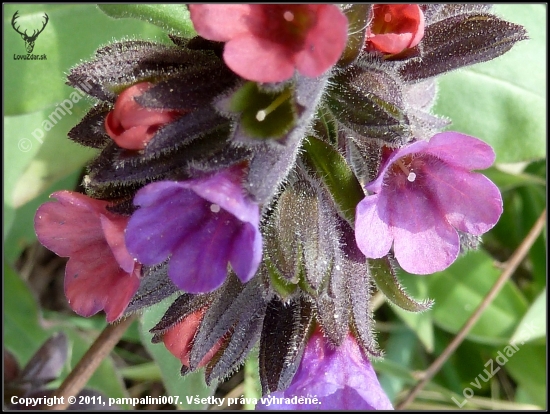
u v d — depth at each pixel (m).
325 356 0.12
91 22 0.16
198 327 0.13
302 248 0.12
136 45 0.12
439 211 0.12
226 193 0.11
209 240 0.11
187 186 0.11
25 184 0.17
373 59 0.13
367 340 0.12
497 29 0.13
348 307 0.12
